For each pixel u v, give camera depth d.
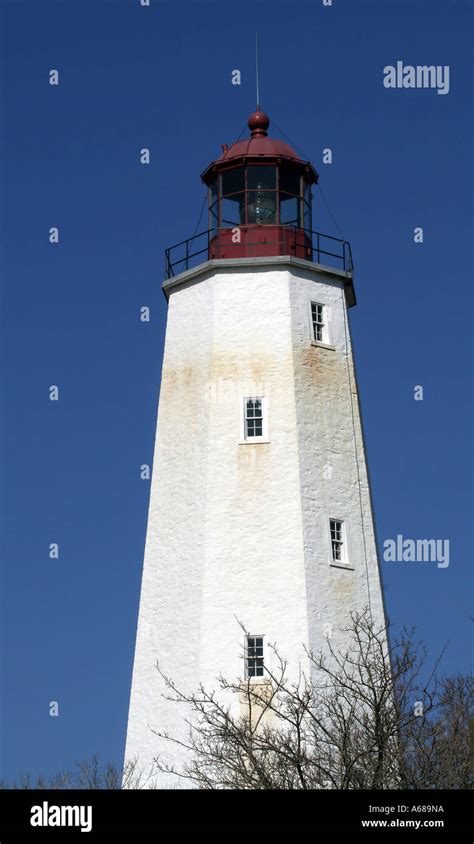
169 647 46.66
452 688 41.38
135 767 46.25
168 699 44.66
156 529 48.41
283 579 45.84
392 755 35.34
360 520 47.91
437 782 35.06
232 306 48.75
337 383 49.03
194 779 38.78
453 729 37.38
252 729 40.78
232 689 44.53
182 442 48.50
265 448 47.22
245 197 49.91
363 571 47.28
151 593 47.88
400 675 37.34
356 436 48.88
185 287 50.19
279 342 48.25
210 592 46.06
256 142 50.41
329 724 42.88
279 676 44.69
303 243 50.00
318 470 47.41
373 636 40.12
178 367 49.47
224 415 47.78
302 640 45.03
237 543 46.44
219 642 45.47
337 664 44.94
